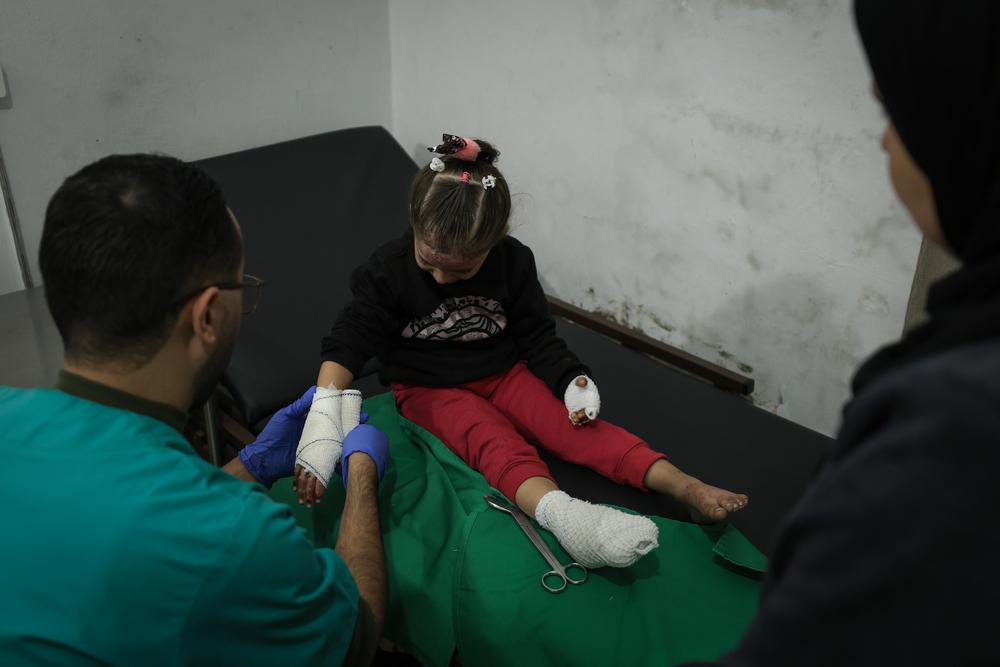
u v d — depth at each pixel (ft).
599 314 8.66
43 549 2.75
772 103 6.46
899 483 1.50
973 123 1.70
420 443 5.70
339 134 8.82
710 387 6.79
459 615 4.50
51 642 2.72
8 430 2.93
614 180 7.88
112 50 7.54
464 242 4.96
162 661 2.82
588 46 7.55
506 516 4.92
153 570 2.76
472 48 8.61
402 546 4.93
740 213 7.00
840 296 6.63
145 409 3.09
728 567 4.71
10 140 7.27
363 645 3.44
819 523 1.63
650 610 4.41
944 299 1.73
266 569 2.95
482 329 5.82
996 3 1.62
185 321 3.04
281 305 7.16
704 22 6.64
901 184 1.94
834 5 5.89
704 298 7.59
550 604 4.41
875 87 1.93
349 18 8.98
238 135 8.70
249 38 8.34
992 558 1.41
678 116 7.11
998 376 1.46
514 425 5.84
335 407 4.98
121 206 2.85
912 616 1.47
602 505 4.96
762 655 1.68
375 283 5.57
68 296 2.87
